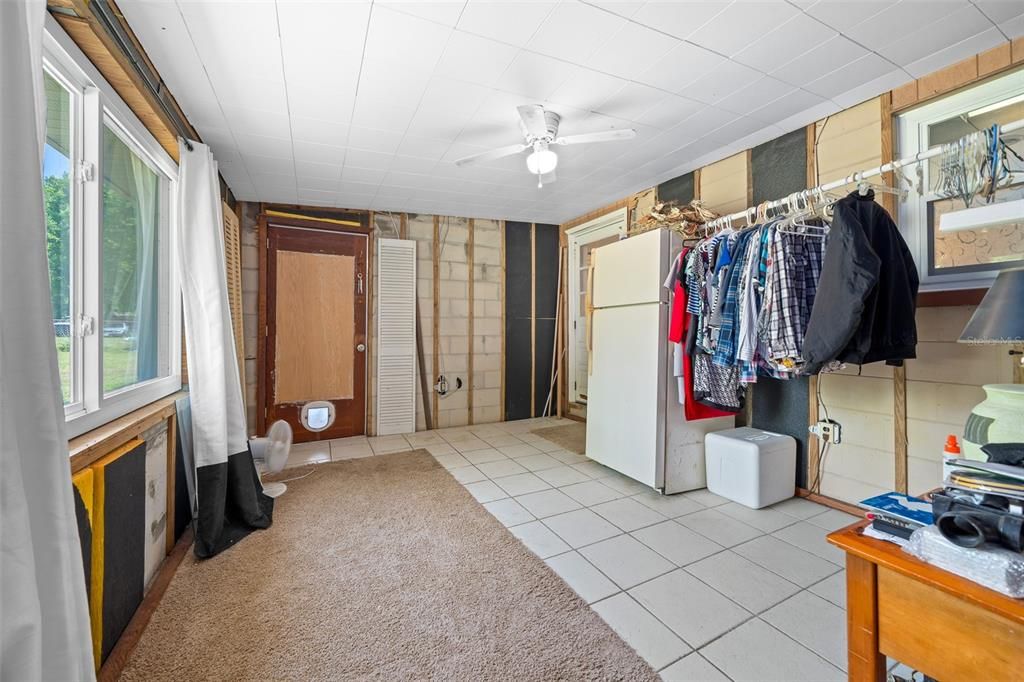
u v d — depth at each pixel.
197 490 2.11
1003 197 1.92
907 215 2.25
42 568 0.80
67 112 1.48
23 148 0.79
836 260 1.75
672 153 3.11
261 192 3.83
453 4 1.62
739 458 2.65
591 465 3.46
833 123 2.54
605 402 3.25
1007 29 1.81
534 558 2.04
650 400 2.80
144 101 1.82
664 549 2.12
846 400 2.54
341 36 1.79
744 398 3.13
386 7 1.63
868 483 2.44
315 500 2.73
